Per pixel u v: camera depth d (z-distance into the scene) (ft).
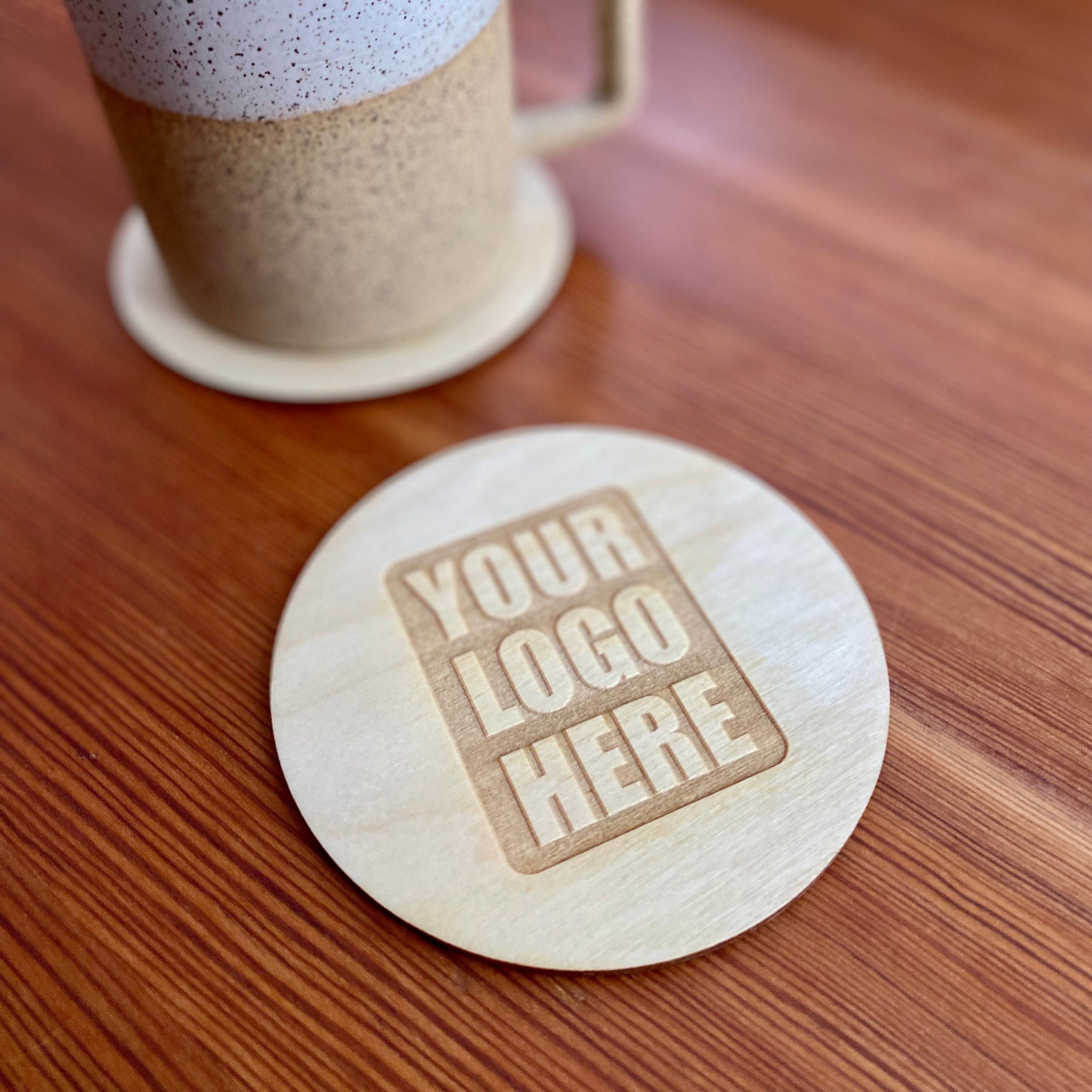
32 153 0.89
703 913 0.54
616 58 0.78
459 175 0.67
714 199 0.86
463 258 0.72
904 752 0.60
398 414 0.75
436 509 0.68
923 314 0.78
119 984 0.54
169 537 0.69
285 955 0.55
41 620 0.66
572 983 0.54
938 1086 0.51
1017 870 0.56
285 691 0.61
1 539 0.69
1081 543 0.67
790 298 0.79
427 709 0.60
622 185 0.87
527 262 0.81
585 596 0.64
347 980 0.54
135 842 0.58
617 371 0.76
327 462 0.72
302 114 0.60
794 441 0.72
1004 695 0.61
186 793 0.60
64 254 0.83
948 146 0.88
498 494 0.68
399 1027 0.53
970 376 0.75
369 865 0.56
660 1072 0.52
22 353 0.78
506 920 0.54
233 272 0.69
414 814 0.57
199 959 0.55
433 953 0.55
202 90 0.58
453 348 0.77
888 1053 0.52
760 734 0.59
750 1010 0.53
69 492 0.71
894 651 0.63
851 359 0.76
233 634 0.65
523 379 0.76
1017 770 0.59
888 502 0.69
